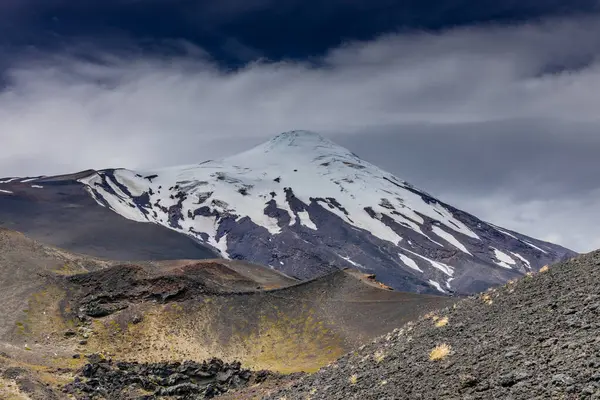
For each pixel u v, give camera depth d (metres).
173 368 85.06
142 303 117.38
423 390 25.47
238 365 85.31
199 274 166.75
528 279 35.66
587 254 35.72
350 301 120.50
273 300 121.56
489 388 22.62
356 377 32.38
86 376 78.00
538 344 24.84
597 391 18.58
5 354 82.62
